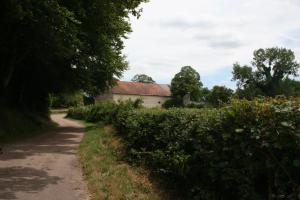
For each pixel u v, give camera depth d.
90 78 34.88
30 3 19.44
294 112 5.86
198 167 8.27
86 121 51.66
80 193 9.76
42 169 12.71
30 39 23.59
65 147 19.11
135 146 14.27
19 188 9.96
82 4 24.11
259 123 6.34
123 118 19.52
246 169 6.44
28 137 23.44
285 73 75.50
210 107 9.30
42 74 32.66
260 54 76.50
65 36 22.28
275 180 5.86
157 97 95.88
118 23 28.39
